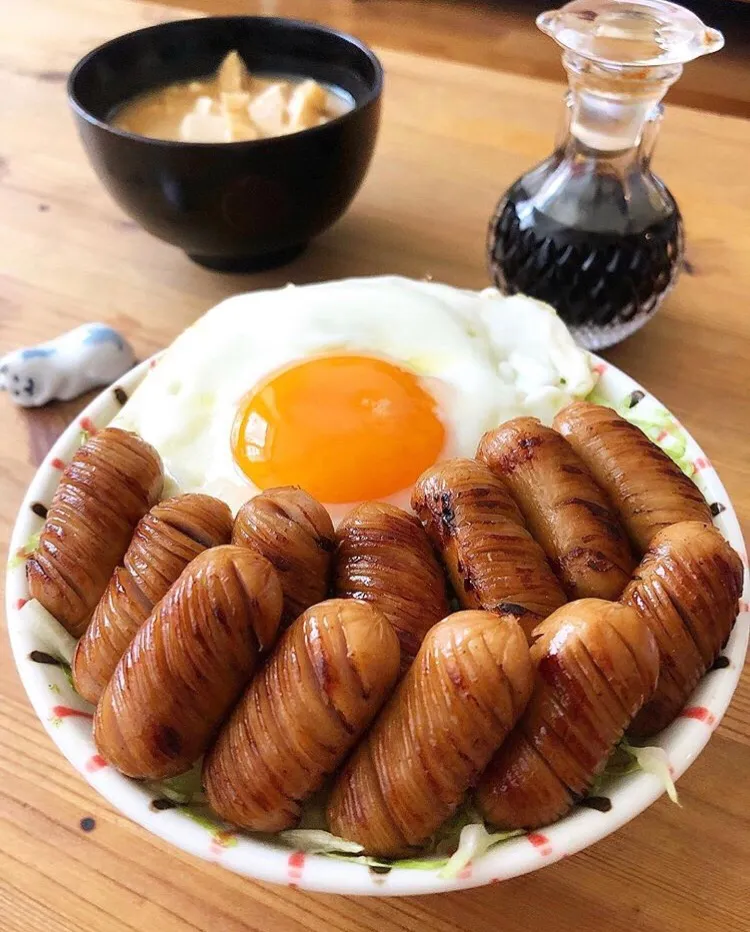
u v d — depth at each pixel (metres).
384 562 0.18
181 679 0.15
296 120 0.31
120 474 0.19
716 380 0.28
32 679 0.18
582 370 0.24
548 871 0.18
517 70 0.50
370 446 0.22
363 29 0.59
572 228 0.27
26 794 0.19
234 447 0.23
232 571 0.15
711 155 0.38
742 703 0.21
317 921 0.17
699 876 0.18
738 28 0.63
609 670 0.14
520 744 0.15
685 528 0.17
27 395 0.28
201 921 0.17
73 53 0.46
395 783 0.15
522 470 0.19
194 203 0.28
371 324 0.24
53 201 0.37
